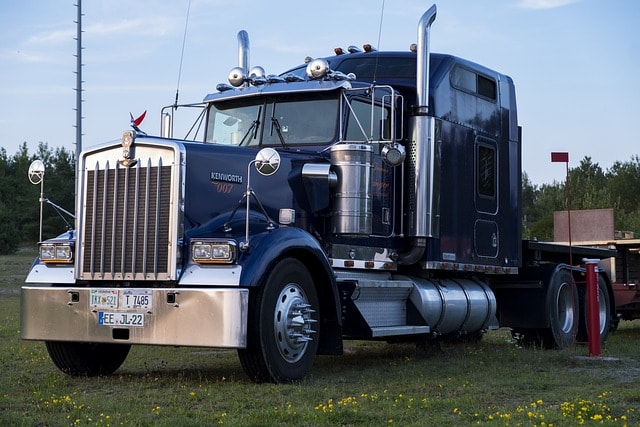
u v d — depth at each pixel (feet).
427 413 19.81
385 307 29.50
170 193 23.72
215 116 30.32
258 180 25.85
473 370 28.07
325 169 26.78
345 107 28.25
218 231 24.41
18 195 148.36
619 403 21.09
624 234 49.11
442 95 32.01
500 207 35.99
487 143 35.14
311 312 24.41
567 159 37.70
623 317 46.34
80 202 24.98
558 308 38.09
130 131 24.32
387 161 27.22
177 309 22.90
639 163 197.67
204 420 18.58
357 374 26.84
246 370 23.53
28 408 20.26
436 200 31.09
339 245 27.99
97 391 22.95
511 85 37.50
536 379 25.58
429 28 30.76
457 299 32.86
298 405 20.51
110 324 23.72
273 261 23.26
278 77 29.43
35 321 24.93
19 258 133.39
